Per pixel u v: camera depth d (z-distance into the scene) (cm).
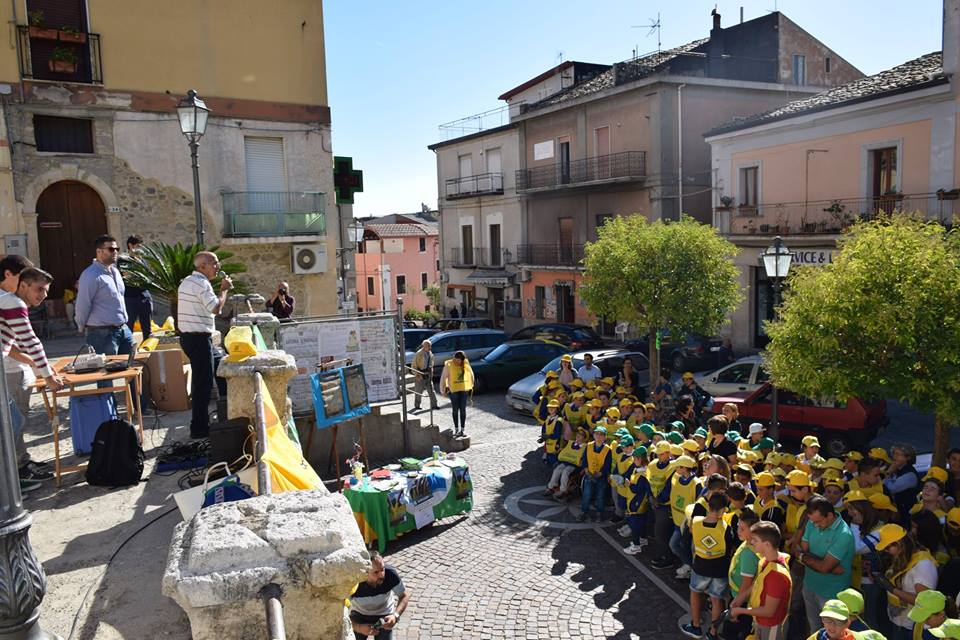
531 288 3553
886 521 695
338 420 1000
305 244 1992
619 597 771
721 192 2547
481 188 3850
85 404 653
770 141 2344
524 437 1452
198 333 724
